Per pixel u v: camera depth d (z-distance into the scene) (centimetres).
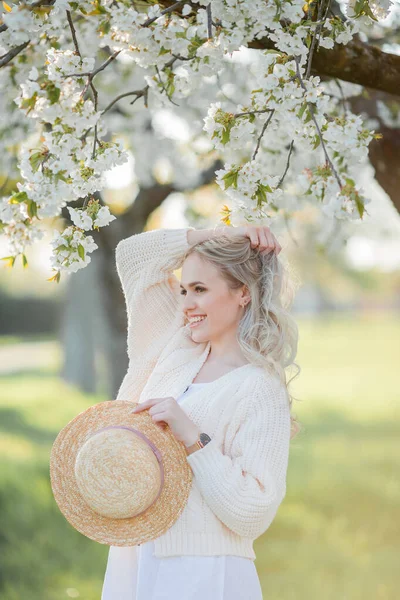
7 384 1928
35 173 231
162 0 247
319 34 238
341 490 814
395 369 2309
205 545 239
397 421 1333
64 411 1472
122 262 290
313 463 964
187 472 240
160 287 288
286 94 229
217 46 232
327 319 5191
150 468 236
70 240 233
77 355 1797
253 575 246
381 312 5531
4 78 315
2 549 609
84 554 621
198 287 262
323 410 1471
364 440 1145
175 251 283
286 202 344
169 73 272
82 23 322
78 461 239
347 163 271
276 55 233
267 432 242
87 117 232
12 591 533
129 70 467
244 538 246
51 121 233
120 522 241
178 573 238
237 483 229
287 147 346
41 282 3519
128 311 291
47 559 603
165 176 634
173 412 238
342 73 268
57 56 234
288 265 278
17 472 854
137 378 287
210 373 264
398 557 607
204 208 616
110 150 233
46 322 3497
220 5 229
